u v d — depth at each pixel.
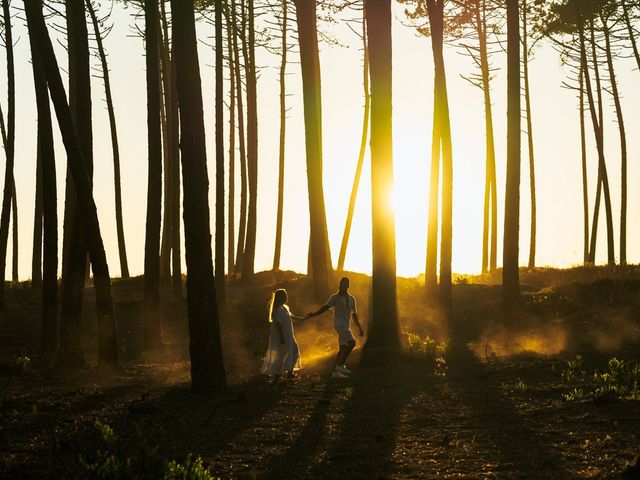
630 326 21.52
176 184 30.59
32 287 33.59
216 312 13.76
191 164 13.62
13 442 9.56
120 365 18.39
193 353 13.67
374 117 19.03
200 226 13.65
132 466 7.29
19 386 14.49
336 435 10.23
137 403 11.86
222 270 27.73
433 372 16.19
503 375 15.17
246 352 21.08
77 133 17.56
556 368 15.69
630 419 10.29
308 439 9.99
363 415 11.64
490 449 9.20
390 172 18.91
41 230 34.09
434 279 28.89
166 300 30.77
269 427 10.72
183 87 13.70
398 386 14.49
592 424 10.25
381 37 19.03
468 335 23.61
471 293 29.45
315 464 8.73
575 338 20.86
